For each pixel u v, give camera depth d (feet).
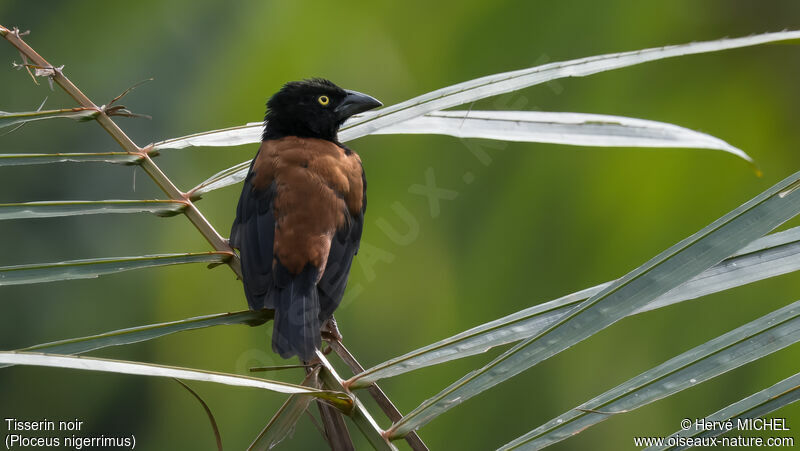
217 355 34.45
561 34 28.68
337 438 15.47
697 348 13.42
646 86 29.19
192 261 16.43
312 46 31.73
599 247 26.63
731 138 29.58
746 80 30.12
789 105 29.76
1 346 41.65
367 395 31.24
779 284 27.84
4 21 43.39
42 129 44.42
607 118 19.26
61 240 43.16
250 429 32.12
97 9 41.50
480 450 27.66
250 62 32.99
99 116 19.26
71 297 42.14
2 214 15.89
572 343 13.10
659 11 29.14
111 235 42.68
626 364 28.27
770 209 12.82
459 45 29.50
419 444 14.88
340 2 31.27
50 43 43.27
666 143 18.60
